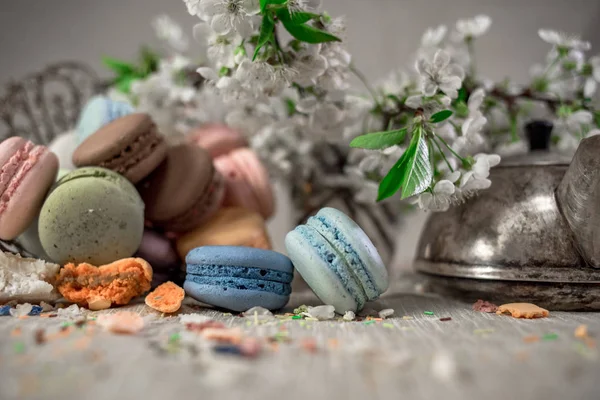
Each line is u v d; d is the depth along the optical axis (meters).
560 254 0.30
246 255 0.30
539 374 0.21
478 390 0.21
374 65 0.57
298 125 0.38
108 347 0.24
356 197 0.39
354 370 0.22
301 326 0.27
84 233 0.31
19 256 0.31
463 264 0.32
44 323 0.27
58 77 0.52
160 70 0.43
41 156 0.32
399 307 0.32
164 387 0.20
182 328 0.27
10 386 0.20
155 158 0.34
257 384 0.21
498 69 0.56
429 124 0.31
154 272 0.35
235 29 0.31
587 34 0.55
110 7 0.57
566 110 0.36
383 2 0.57
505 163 0.33
